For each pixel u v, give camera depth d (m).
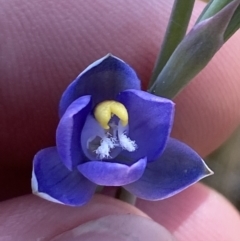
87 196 0.06
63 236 0.07
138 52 0.08
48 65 0.08
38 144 0.09
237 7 0.06
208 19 0.05
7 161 0.09
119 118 0.06
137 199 0.09
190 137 0.10
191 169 0.06
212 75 0.09
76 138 0.06
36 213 0.07
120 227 0.07
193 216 0.09
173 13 0.06
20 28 0.08
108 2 0.09
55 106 0.08
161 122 0.06
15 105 0.08
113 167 0.05
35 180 0.05
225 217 0.09
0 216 0.07
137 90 0.06
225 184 0.12
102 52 0.08
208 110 0.09
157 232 0.07
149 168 0.06
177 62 0.06
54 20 0.08
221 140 0.10
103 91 0.06
